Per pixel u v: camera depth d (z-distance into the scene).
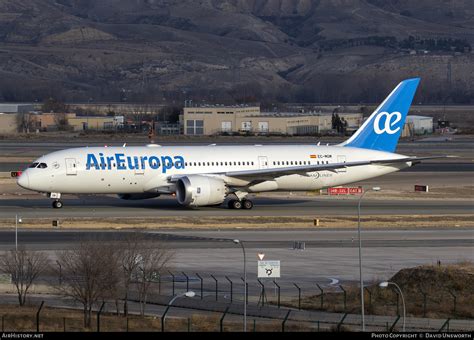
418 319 182.25
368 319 182.38
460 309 189.50
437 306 192.00
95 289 184.38
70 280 194.25
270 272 194.75
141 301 192.00
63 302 194.38
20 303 192.00
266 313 186.12
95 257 190.50
